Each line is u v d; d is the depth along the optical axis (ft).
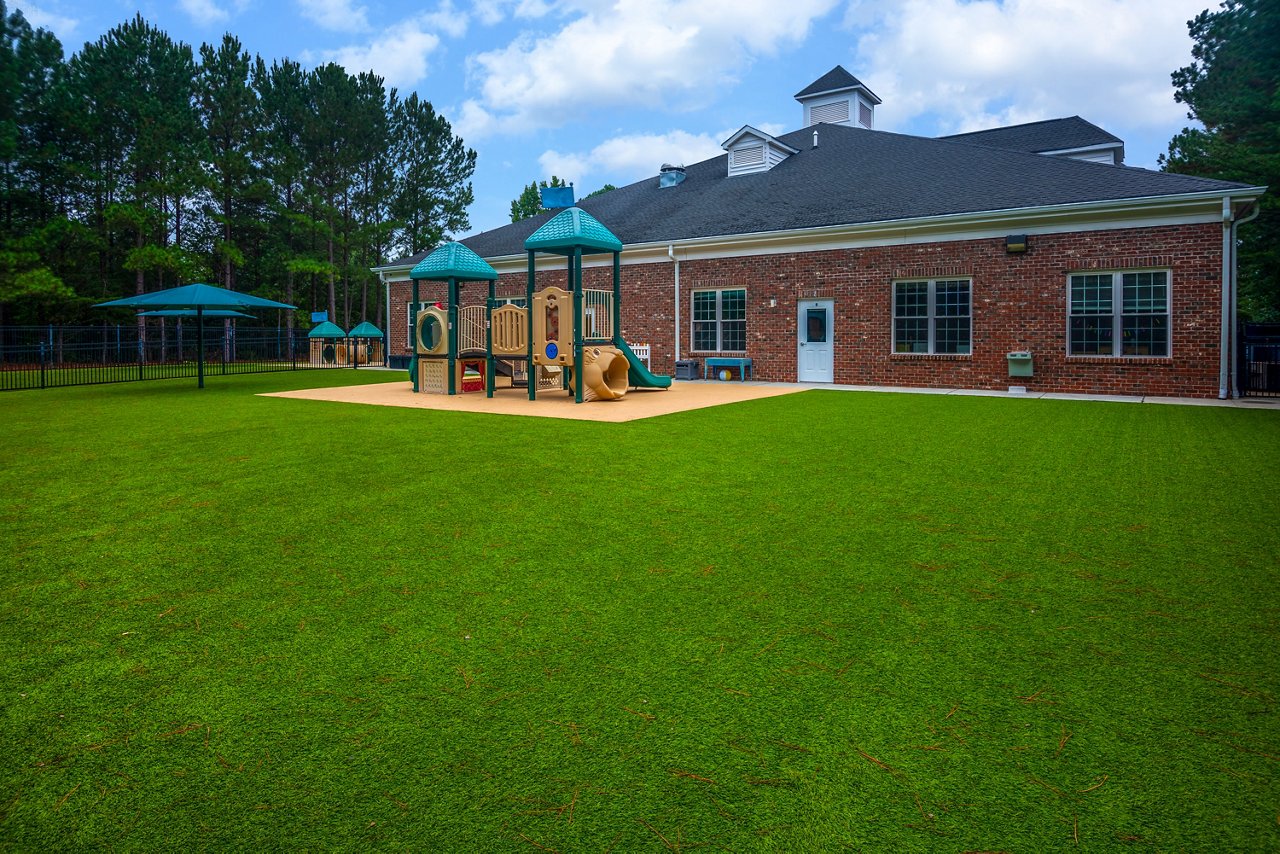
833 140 73.97
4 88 86.17
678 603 11.61
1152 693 8.65
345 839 6.23
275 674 9.26
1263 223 63.98
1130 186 47.70
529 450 26.45
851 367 57.36
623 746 7.61
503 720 8.13
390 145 141.59
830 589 12.21
